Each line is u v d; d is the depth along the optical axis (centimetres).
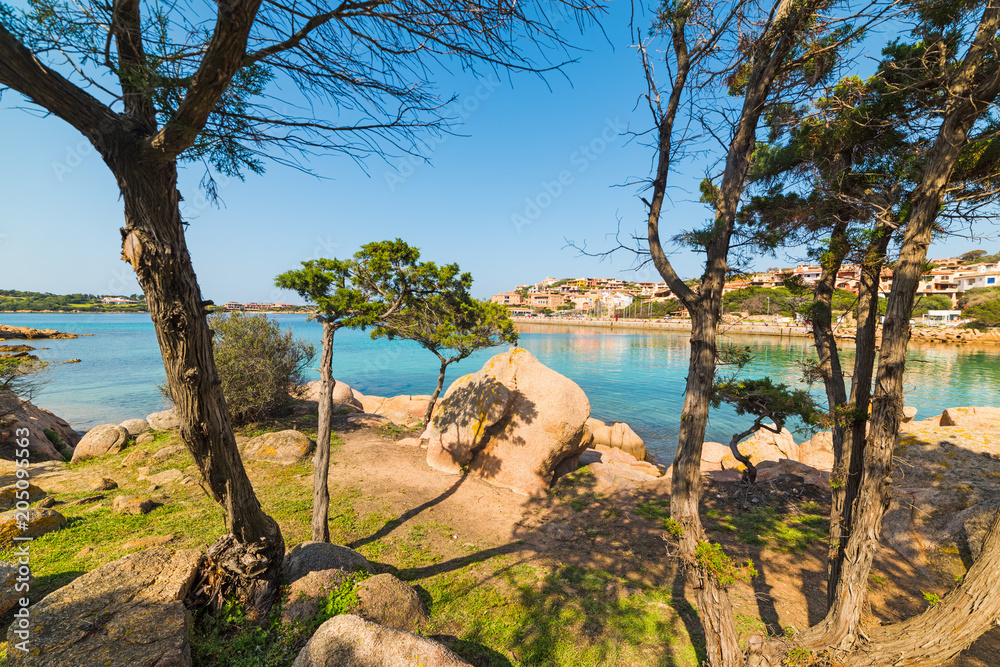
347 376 4041
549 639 608
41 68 263
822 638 451
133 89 293
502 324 1722
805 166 673
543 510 1083
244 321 1741
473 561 827
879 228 586
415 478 1243
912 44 554
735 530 938
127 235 337
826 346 731
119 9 237
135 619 452
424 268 1237
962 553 730
